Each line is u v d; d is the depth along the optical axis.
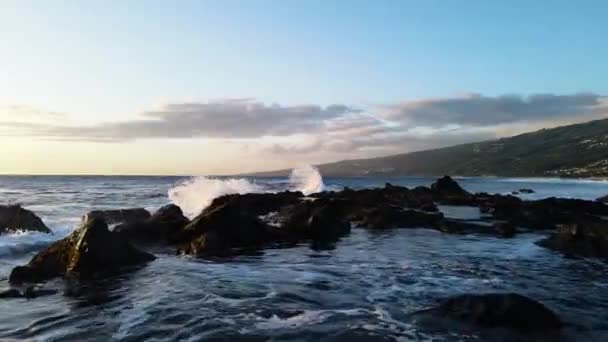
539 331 9.28
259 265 16.31
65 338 8.77
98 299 11.53
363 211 29.89
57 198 50.47
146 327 9.36
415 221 28.00
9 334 8.99
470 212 35.09
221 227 21.17
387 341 8.65
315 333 9.05
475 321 9.55
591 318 10.25
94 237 15.38
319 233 23.31
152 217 23.56
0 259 17.38
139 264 16.14
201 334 8.93
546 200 36.50
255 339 8.70
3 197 51.88
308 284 13.30
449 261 17.17
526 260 17.41
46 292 12.20
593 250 18.38
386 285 13.24
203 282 13.46
